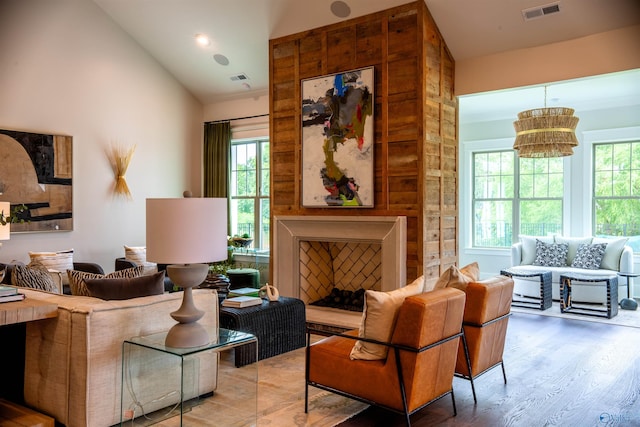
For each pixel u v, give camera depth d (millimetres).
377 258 5598
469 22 4875
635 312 6176
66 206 6191
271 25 5789
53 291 3574
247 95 7430
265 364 4051
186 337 2637
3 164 5621
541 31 4719
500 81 5062
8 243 5699
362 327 2846
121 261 6223
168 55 7070
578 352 4422
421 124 4801
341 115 5293
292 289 5625
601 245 6805
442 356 2836
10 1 5676
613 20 4410
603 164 7410
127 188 6844
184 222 2562
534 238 7457
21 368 3055
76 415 2600
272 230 5879
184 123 7699
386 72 5023
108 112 6660
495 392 3459
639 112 7008
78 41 6312
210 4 5832
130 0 6211
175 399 2918
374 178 5098
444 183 5176
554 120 5484
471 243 8656
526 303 6652
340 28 5348
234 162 7930
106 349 2639
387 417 3025
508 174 8305
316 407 3180
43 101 5988
